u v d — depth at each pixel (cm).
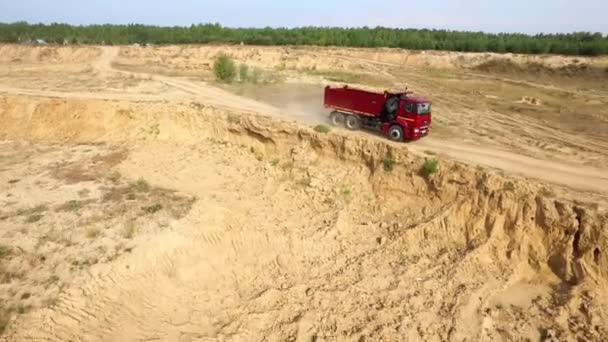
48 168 2264
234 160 2497
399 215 2053
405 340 1434
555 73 6638
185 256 1633
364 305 1571
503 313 1562
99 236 1605
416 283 1669
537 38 9031
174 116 2758
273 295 1590
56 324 1270
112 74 4844
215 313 1495
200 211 1855
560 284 1655
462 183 1945
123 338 1315
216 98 3541
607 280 1584
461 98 4331
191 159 2483
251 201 2116
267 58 6906
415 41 8569
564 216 1692
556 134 2950
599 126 3219
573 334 1457
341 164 2331
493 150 2455
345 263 1788
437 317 1527
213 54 7338
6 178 2108
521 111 3722
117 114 2800
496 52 7969
